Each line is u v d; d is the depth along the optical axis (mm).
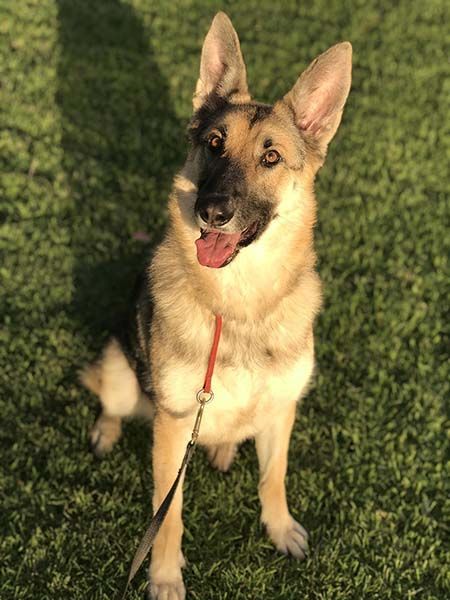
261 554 844
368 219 1358
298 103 799
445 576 817
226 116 777
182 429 784
